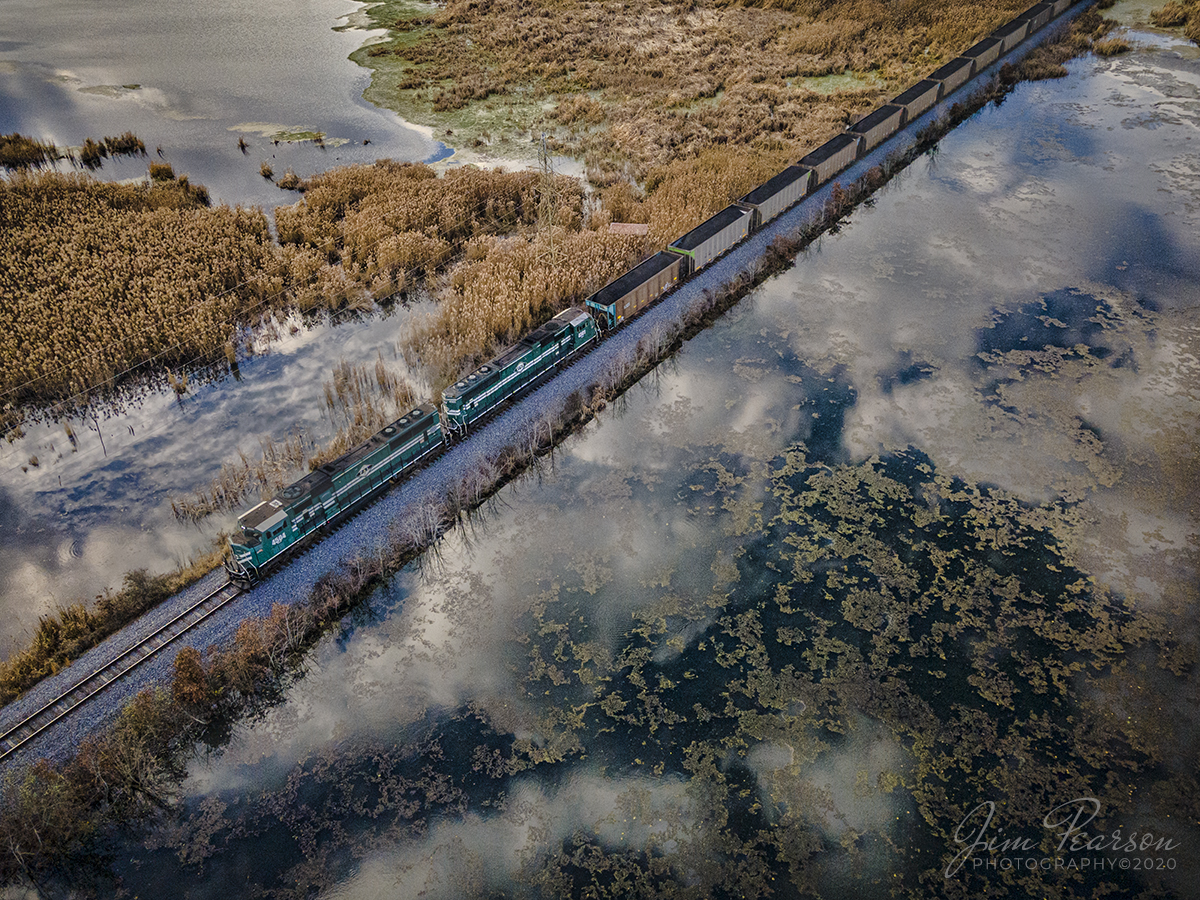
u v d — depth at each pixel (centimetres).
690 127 8962
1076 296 6228
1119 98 9538
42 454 5059
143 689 3575
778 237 6906
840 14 12100
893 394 5347
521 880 3027
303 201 7606
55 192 7750
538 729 3525
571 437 5103
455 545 4388
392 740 3475
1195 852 3059
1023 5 11881
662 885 3009
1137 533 4350
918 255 6812
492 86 10256
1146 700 3575
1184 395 5250
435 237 7038
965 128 9038
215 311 6109
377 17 13325
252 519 4066
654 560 4288
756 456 4916
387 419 5172
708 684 3706
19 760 3319
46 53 12250
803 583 4159
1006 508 4519
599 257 6525
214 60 11794
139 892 2998
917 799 3256
